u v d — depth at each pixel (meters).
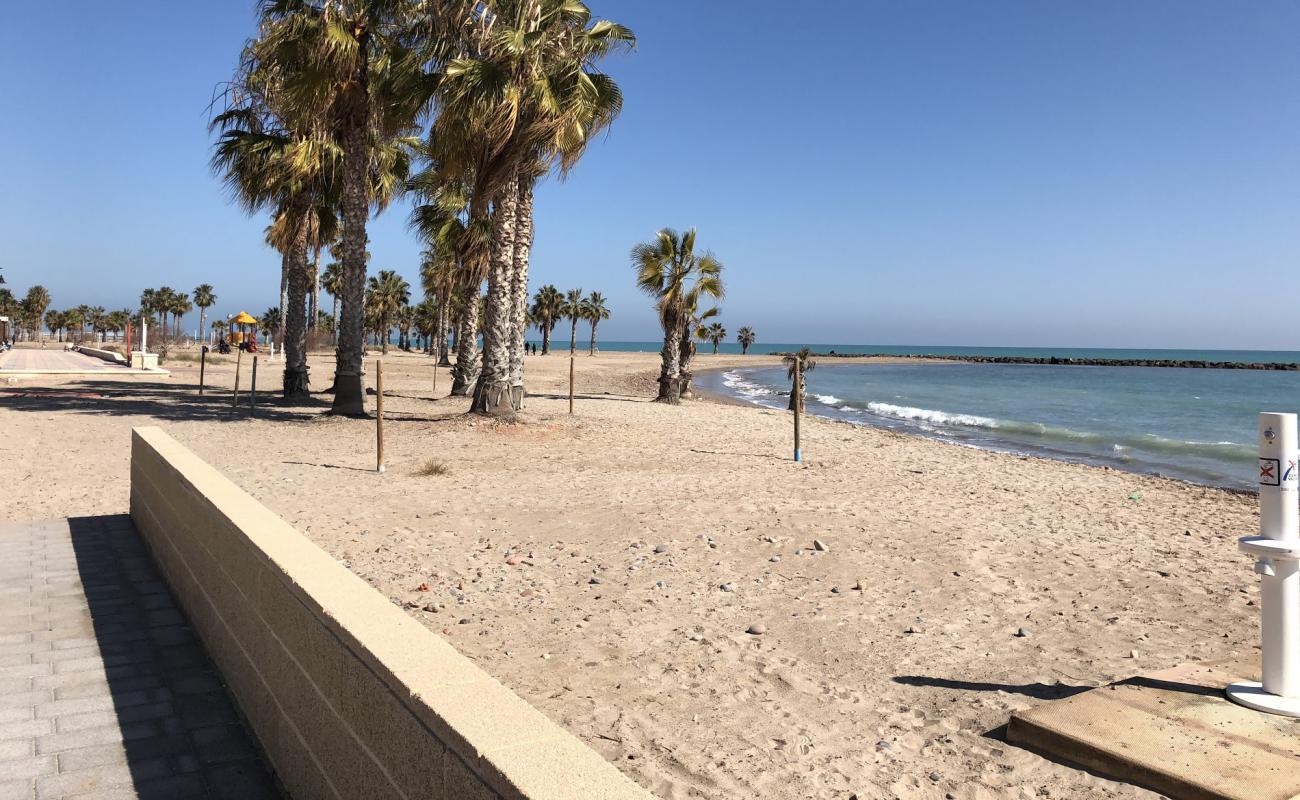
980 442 21.95
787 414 25.97
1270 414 3.57
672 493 9.73
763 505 9.07
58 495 8.57
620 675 4.29
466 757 1.52
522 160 14.99
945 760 3.41
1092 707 3.59
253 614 3.18
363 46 16.11
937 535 7.88
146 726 3.31
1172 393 52.78
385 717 1.92
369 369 41.19
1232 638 5.01
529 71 14.12
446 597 5.49
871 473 12.58
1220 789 2.82
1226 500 11.59
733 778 3.23
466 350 22.80
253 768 2.99
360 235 16.80
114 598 4.97
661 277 27.20
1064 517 9.34
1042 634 5.08
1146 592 6.09
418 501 8.70
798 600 5.70
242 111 19.70
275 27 15.52
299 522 7.50
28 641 4.24
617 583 5.97
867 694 4.11
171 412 17.08
